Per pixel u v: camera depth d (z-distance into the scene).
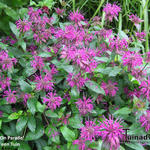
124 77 0.80
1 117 0.72
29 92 0.71
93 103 0.80
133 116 0.74
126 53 0.70
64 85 0.78
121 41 0.73
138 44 0.89
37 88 0.70
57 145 0.71
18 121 0.70
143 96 0.68
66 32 0.74
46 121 0.77
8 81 0.71
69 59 0.65
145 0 1.21
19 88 0.74
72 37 0.74
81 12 1.24
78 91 0.72
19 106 0.80
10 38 0.98
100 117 0.77
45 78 0.71
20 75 0.84
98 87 0.72
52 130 0.71
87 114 0.75
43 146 0.75
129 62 0.67
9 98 0.69
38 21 0.82
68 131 0.69
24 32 0.80
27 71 0.76
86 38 0.81
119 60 0.77
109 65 0.78
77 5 1.26
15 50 0.85
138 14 1.22
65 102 0.76
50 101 0.69
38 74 0.82
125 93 0.83
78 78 0.70
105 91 0.76
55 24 1.02
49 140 0.71
